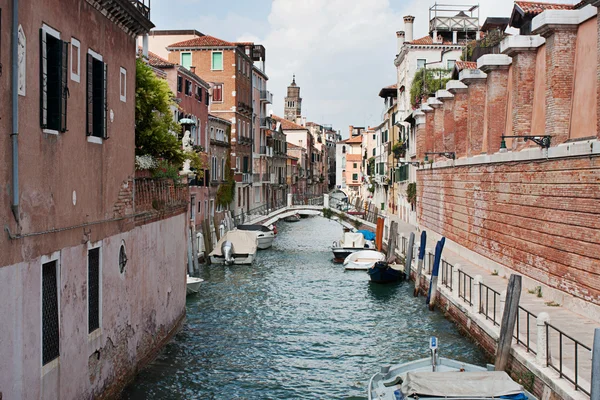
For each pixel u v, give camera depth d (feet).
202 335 65.87
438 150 118.42
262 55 229.25
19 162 29.40
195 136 137.49
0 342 27.45
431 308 77.00
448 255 99.04
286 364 57.26
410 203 163.73
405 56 174.40
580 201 53.78
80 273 37.11
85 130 38.22
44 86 32.30
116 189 44.39
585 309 53.06
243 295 90.12
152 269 53.98
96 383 39.99
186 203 69.21
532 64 69.31
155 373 51.90
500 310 58.59
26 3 30.30
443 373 38.11
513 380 40.73
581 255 53.72
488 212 81.66
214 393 49.16
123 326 45.80
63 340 34.53
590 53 55.47
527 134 70.08
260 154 217.15
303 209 176.65
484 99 90.02
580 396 35.04
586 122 55.93
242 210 188.75
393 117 199.31
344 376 54.24
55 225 33.63
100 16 41.11
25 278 29.89
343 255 127.03
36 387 30.96
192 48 180.55
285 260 129.70
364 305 82.74
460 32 174.19
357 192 349.00
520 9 71.97
